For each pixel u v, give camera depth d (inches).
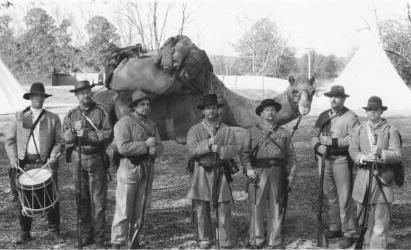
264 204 213.5
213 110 210.4
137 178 206.8
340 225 232.2
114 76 262.1
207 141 205.5
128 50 270.5
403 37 1514.5
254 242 215.9
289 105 259.4
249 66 1775.3
